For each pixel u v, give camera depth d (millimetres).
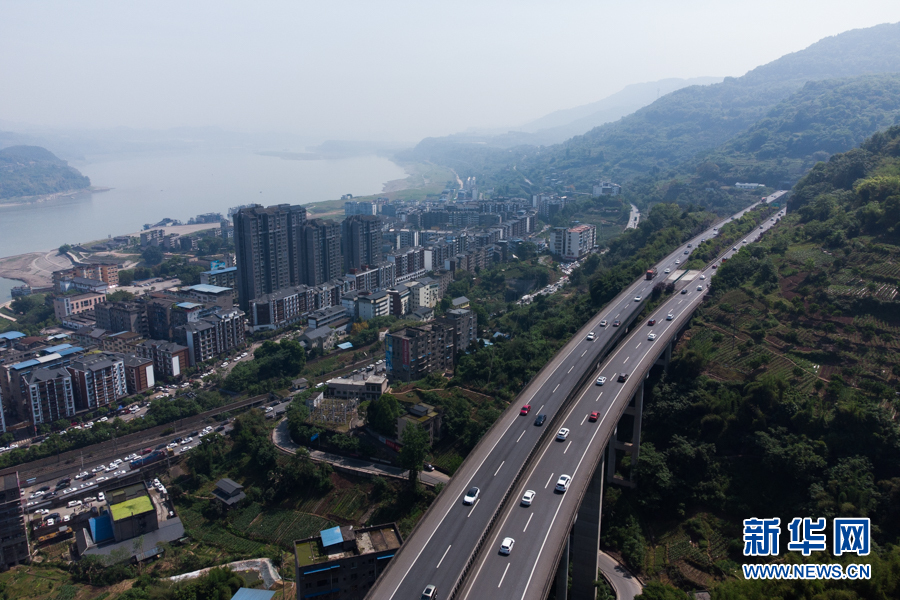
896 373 140000
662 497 133500
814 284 179125
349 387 186875
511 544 85375
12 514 138125
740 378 152875
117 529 144500
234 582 123688
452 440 160875
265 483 164250
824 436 129125
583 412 126000
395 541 107062
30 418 196250
